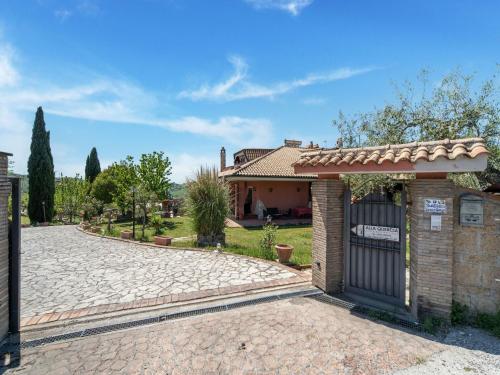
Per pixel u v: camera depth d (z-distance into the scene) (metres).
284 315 4.95
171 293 6.05
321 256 6.04
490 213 4.42
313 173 5.83
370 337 4.18
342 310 5.17
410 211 5.04
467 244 4.57
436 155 4.07
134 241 12.56
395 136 9.27
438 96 8.73
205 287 6.38
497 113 7.75
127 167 20.50
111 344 4.09
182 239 13.08
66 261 9.10
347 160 5.11
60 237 14.47
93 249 11.08
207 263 8.48
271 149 27.92
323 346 3.94
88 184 27.52
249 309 5.23
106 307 5.37
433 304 4.53
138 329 4.52
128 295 5.99
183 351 3.87
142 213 15.27
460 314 4.55
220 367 3.51
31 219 23.81
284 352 3.81
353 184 9.16
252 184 20.48
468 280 4.57
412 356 3.68
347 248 5.93
